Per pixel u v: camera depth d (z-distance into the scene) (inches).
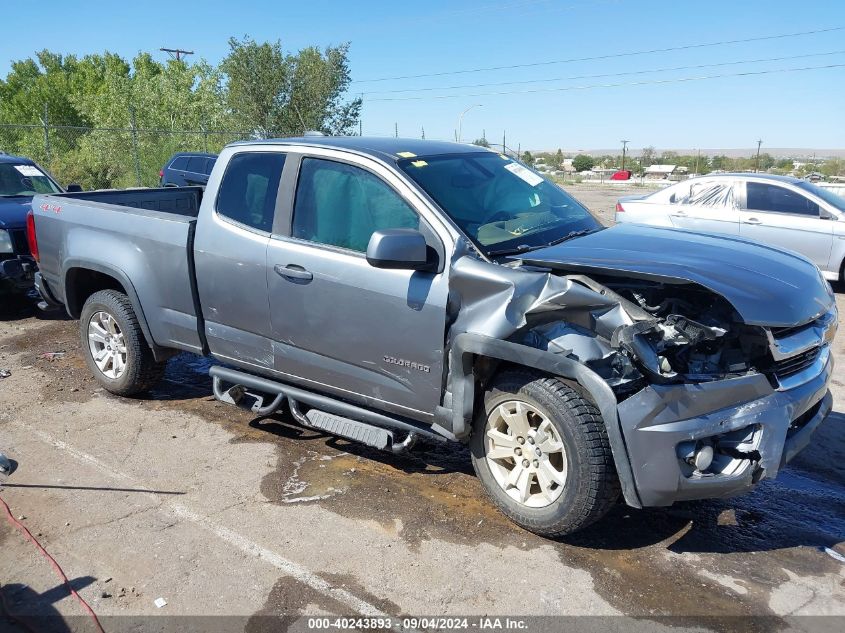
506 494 148.6
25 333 300.7
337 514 155.3
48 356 267.1
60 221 224.5
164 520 152.7
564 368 131.3
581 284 140.6
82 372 249.8
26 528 149.4
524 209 172.1
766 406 131.7
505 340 138.6
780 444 132.9
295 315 169.3
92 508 157.5
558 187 198.1
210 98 1273.4
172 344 201.5
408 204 155.5
